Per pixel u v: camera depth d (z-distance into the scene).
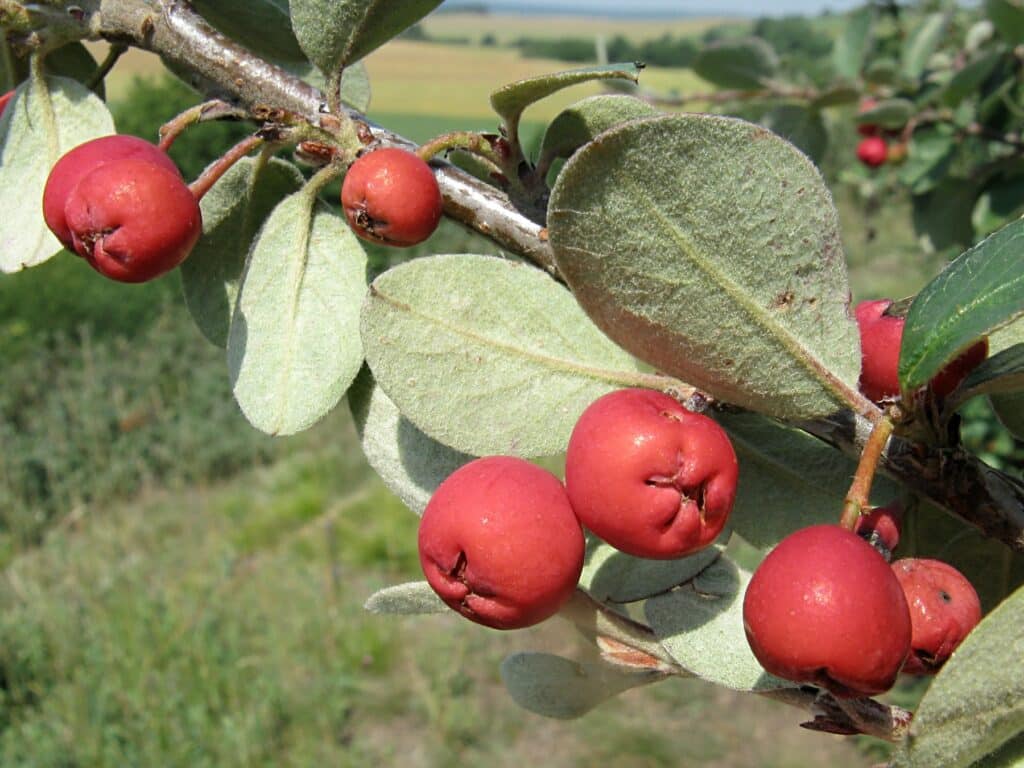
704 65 0.20
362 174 0.06
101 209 0.06
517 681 0.07
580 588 0.06
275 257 0.06
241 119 0.07
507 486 0.05
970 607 0.05
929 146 0.19
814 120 0.20
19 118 0.07
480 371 0.05
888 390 0.06
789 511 0.06
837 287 0.05
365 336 0.05
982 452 0.25
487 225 0.06
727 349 0.05
